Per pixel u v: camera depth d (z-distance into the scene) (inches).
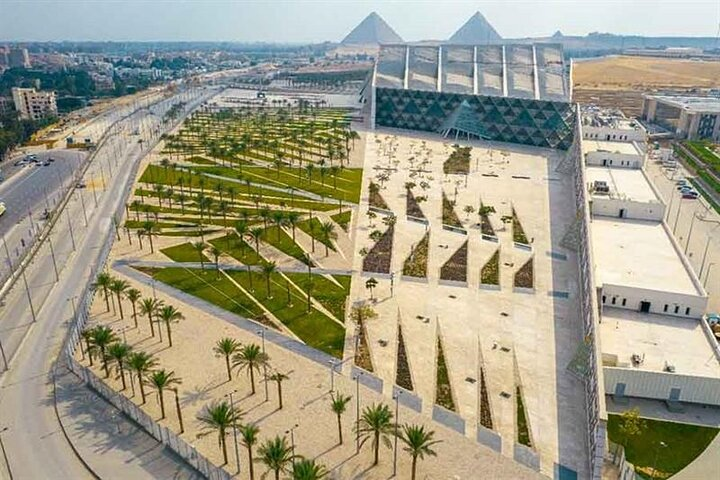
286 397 2955.2
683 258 4013.3
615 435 2748.5
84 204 6181.1
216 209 5816.9
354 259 4635.8
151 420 2704.2
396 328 3614.7
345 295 4037.9
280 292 4087.1
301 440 2645.2
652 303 3565.5
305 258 4658.0
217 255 4542.3
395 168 7313.0
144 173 7249.0
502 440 2672.2
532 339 3516.2
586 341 3080.7
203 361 3262.8
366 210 5772.6
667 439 2728.8
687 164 7770.7
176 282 4256.9
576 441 2684.5
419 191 6343.5
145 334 3548.2
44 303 4015.8
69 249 4965.6
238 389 3019.2
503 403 2930.6
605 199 4854.8
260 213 5438.0
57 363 3302.2
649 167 7559.1
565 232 5162.4
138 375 2851.9
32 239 5241.1
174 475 2452.0
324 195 6254.9
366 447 2613.2
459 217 5541.3
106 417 2837.1
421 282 4249.5
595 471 2343.8
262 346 3410.4
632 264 3956.7
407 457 2561.5
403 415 2822.3
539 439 2689.5
